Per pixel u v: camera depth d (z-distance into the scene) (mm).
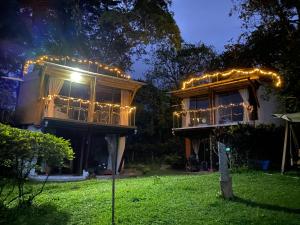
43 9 27797
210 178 13047
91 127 21391
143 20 33438
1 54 25047
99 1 33250
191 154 26797
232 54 25297
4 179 9461
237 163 16844
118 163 23391
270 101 24281
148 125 33750
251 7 20297
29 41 25312
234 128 18344
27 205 8750
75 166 22203
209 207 8031
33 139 8203
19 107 23734
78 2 30250
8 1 23156
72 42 29969
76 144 22859
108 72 27750
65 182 16500
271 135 18344
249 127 18203
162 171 24047
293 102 22141
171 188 10797
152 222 6973
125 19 32188
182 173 21875
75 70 20828
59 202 9477
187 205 8266
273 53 22250
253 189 10281
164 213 7594
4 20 22984
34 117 21312
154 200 9000
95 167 22625
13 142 7699
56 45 28969
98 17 33562
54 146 8641
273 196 9195
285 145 14938
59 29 29094
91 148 24344
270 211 7555
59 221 7480
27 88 23391
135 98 34812
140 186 11766
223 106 24109
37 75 22609
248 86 23859
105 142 24438
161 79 39469
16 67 27062
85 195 10422
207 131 25297
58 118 19453
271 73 22000
